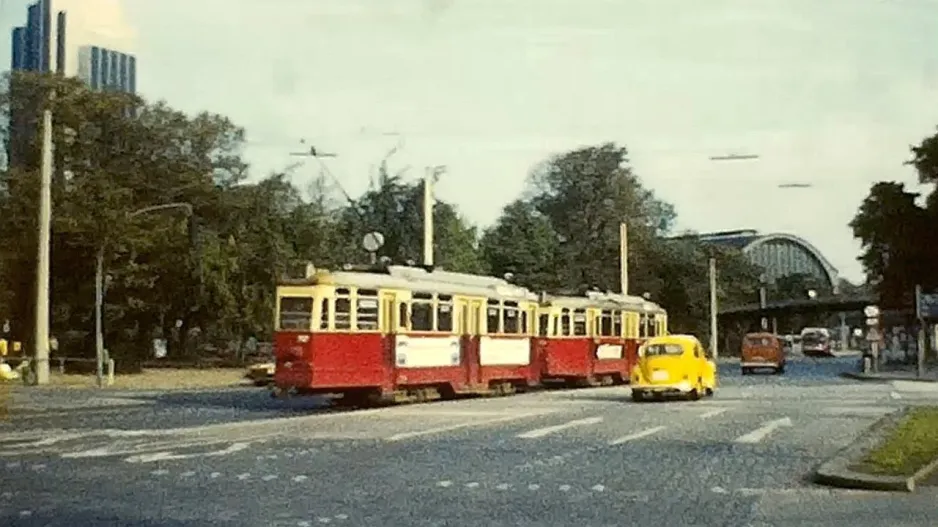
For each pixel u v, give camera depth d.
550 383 46.81
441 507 12.90
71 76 62.00
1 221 57.38
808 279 147.62
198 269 61.12
